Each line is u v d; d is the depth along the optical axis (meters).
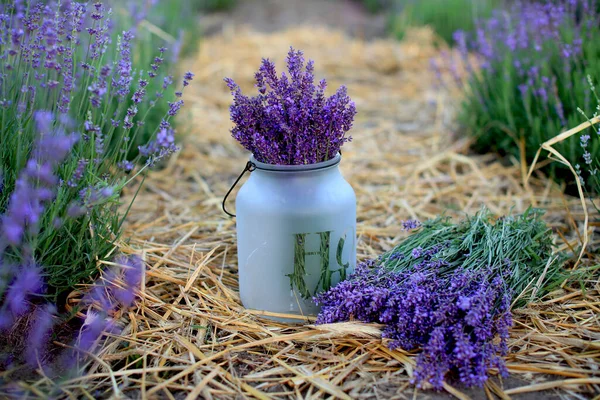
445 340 0.84
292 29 3.02
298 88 0.92
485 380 0.80
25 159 0.90
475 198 1.34
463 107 1.60
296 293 0.92
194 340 0.90
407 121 1.84
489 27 1.67
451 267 0.93
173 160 1.51
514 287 0.94
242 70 2.34
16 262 0.88
